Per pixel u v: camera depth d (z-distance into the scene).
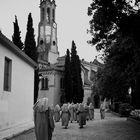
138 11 12.02
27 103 21.31
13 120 17.20
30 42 29.83
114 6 11.94
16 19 29.66
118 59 18.61
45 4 76.69
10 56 16.50
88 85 63.38
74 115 24.31
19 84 18.81
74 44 51.56
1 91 14.71
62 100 56.03
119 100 38.50
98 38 14.81
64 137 12.66
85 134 13.93
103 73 28.17
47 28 75.56
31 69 22.95
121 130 15.87
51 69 54.75
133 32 12.66
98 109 61.28
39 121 8.73
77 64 51.19
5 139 11.41
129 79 20.02
